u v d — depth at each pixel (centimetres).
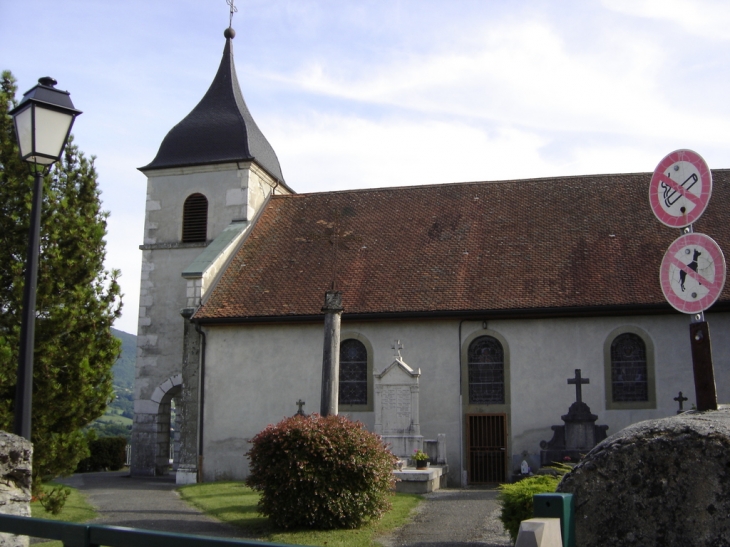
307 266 2380
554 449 1941
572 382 1966
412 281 2230
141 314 2630
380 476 1312
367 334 2184
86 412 1425
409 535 1253
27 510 738
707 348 728
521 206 2461
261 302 2264
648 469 489
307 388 2198
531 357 2084
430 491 1812
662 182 773
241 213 2628
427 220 2483
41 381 1348
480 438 2080
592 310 2028
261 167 2711
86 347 1405
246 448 2202
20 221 1376
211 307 2280
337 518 1284
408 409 2030
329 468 1285
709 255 730
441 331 2147
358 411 2156
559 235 2297
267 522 1358
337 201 2680
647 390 2016
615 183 2483
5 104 1451
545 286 2117
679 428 492
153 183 2722
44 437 1366
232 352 2258
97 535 413
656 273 2086
